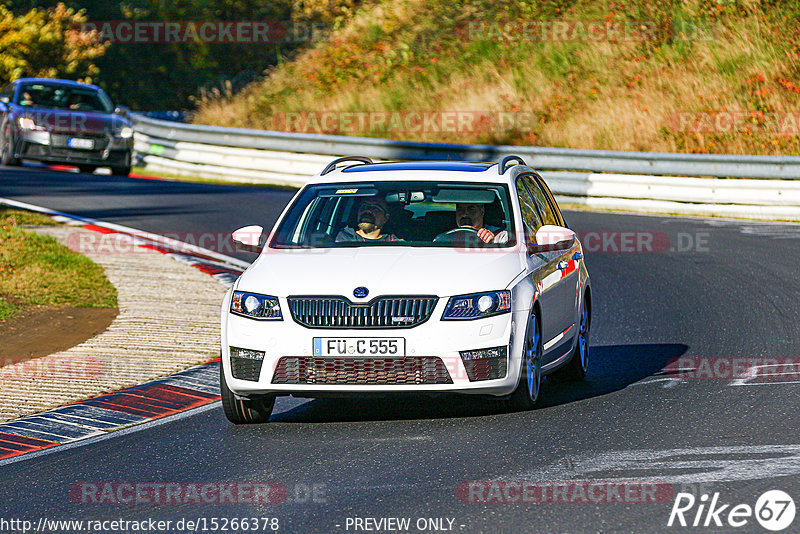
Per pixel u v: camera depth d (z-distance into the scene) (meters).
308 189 32.44
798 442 25.25
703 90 102.69
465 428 27.59
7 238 57.09
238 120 118.75
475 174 32.41
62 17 143.75
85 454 26.69
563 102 106.56
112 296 47.03
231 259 56.97
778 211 73.44
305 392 27.62
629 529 19.66
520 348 27.83
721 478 22.53
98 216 68.56
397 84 117.69
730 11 112.88
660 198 77.38
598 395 31.25
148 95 152.88
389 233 30.83
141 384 33.81
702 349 37.56
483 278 28.06
